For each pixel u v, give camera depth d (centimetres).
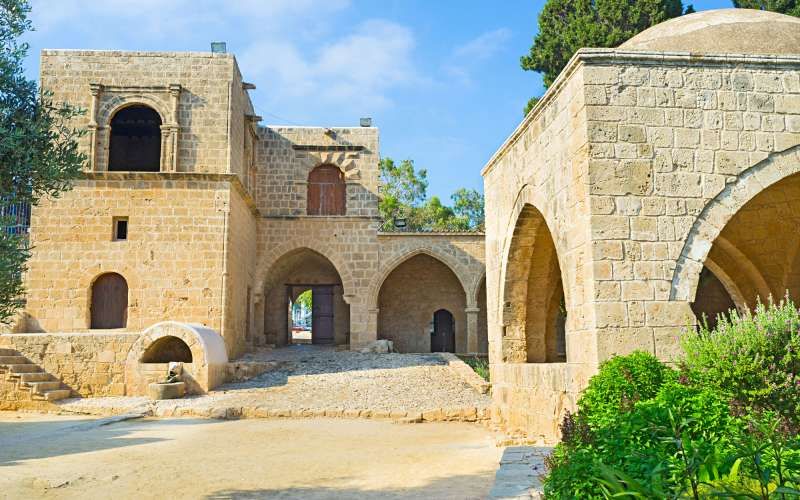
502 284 1472
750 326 848
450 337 3406
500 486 688
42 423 1538
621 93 1019
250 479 886
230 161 2478
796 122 1034
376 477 895
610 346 949
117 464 993
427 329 3366
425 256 3400
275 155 3081
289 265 3259
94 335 2002
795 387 785
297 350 2969
